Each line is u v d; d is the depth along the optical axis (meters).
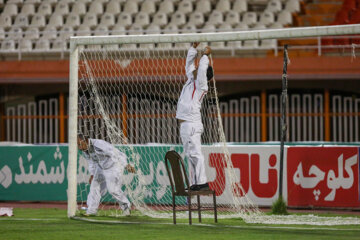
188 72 34.66
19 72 65.81
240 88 64.94
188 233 27.42
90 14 74.50
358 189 38.56
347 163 38.78
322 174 39.16
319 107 64.75
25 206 42.62
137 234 27.14
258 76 63.16
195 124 34.06
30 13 75.50
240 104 65.75
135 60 63.09
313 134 65.19
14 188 45.56
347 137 64.88
